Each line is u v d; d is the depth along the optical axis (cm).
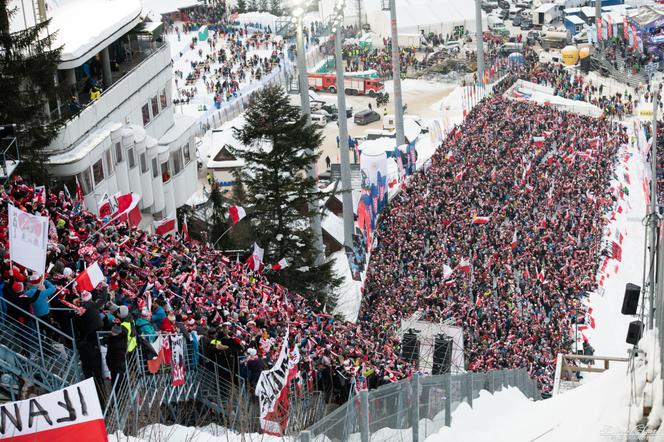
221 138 13600
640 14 19475
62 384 3278
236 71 18638
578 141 14062
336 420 2580
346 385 4541
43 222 3331
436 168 12219
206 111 16288
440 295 8131
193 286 4959
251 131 7906
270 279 7612
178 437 3244
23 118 6034
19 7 7756
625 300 3366
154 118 8250
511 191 11562
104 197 5881
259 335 4212
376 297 8288
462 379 3684
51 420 2381
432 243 9712
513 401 4159
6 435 2375
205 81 17938
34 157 6094
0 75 6000
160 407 3478
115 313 3488
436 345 6625
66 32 7294
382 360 5644
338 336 5641
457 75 19275
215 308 4472
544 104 15675
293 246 7788
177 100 17075
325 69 19650
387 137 14438
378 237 9838
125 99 7625
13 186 4856
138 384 3425
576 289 8962
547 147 13812
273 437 3284
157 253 5309
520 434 3269
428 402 3288
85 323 3344
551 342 7888
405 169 12188
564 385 4888
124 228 5459
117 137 7206
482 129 14112
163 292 4322
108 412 3312
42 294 3384
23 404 2380
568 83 18162
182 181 8575
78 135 6750
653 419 2609
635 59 19200
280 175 7881
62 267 3912
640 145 13725
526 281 8938
